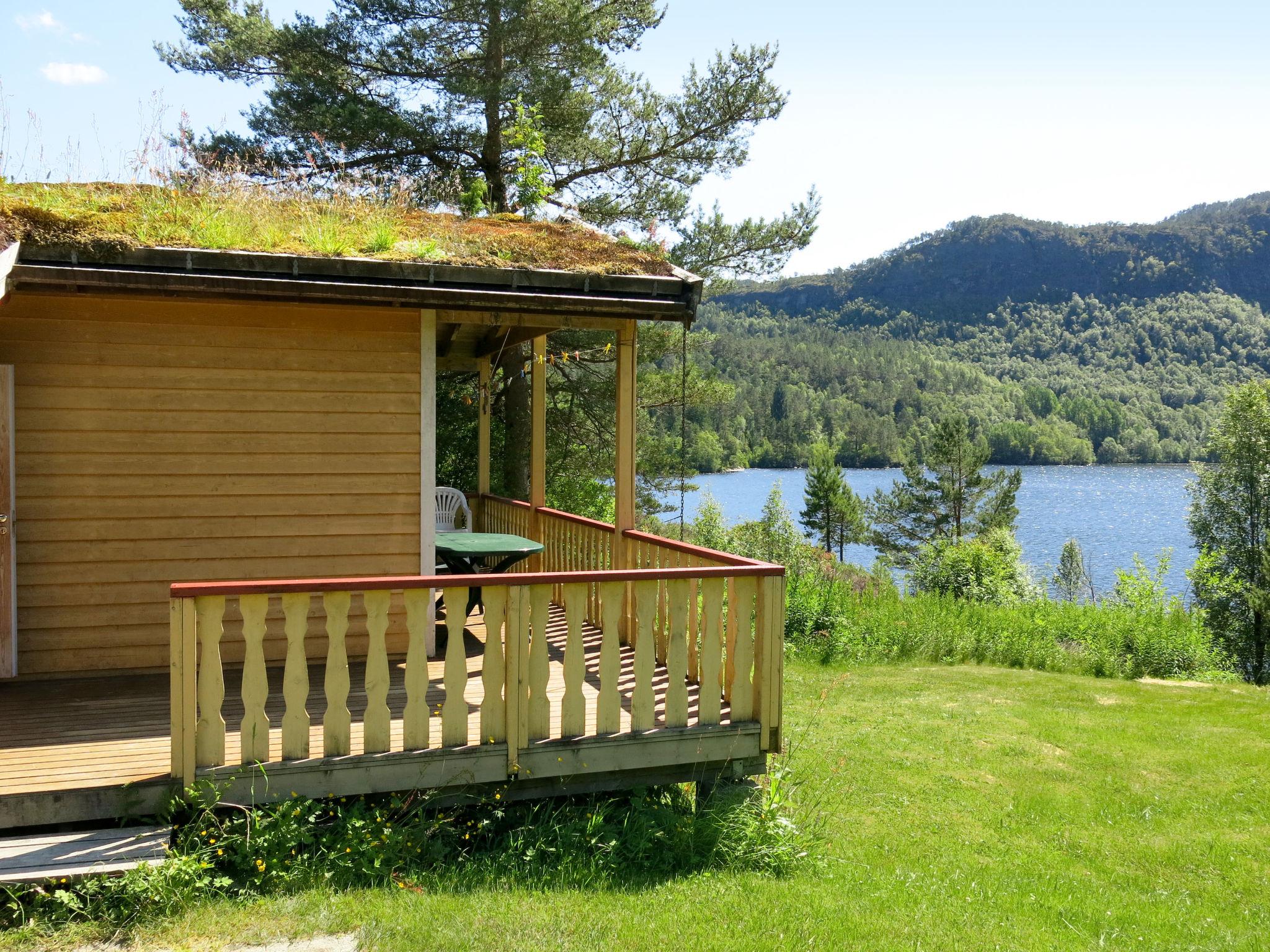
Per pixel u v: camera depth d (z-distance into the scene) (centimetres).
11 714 541
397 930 391
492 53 1619
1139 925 509
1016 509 4528
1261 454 3331
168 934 377
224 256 563
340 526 673
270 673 658
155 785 436
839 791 715
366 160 1612
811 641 1329
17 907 378
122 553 625
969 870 578
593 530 819
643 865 502
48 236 539
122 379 620
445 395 1688
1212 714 1027
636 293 662
